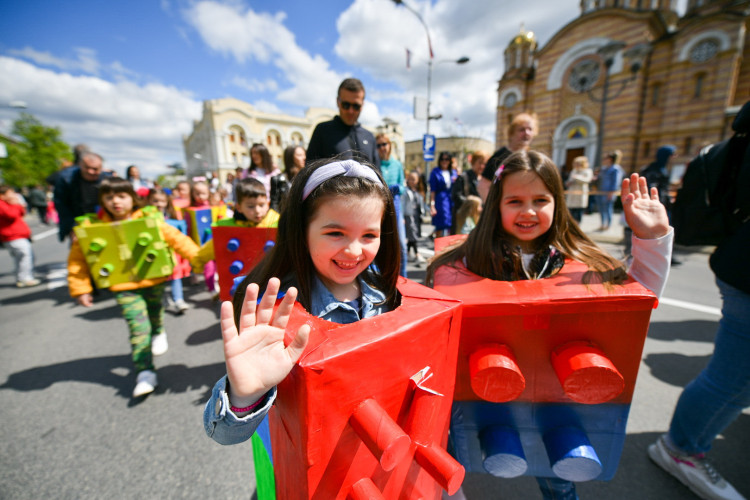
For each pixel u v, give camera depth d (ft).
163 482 5.16
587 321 3.14
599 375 2.92
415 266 17.22
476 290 3.40
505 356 3.08
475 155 13.05
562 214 4.32
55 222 52.85
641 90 59.62
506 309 3.11
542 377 3.34
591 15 61.52
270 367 1.97
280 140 144.97
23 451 5.82
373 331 2.32
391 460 2.05
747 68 57.36
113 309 13.25
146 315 7.55
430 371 2.65
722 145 4.38
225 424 2.15
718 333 4.37
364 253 2.82
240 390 1.94
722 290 4.30
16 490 5.05
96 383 7.95
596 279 3.43
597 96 63.00
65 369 8.65
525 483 5.03
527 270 4.50
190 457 5.64
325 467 2.18
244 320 2.05
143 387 7.15
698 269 16.11
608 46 41.09
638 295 3.04
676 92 56.59
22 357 9.41
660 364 7.92
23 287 17.40
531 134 8.16
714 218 4.37
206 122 137.80
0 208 16.48
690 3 58.18
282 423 2.43
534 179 4.06
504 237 4.53
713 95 53.93
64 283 17.30
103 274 6.98
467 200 11.27
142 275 7.27
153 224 7.20
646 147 60.90
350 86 8.84
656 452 5.14
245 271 7.39
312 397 2.00
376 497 2.22
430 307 2.77
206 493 4.96
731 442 5.59
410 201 17.51
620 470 5.08
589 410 3.42
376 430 2.07
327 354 2.06
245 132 135.33
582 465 3.25
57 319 12.37
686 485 4.78
